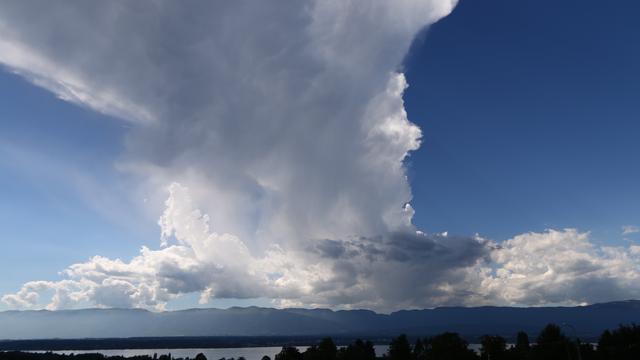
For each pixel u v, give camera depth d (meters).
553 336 162.62
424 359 185.00
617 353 160.38
